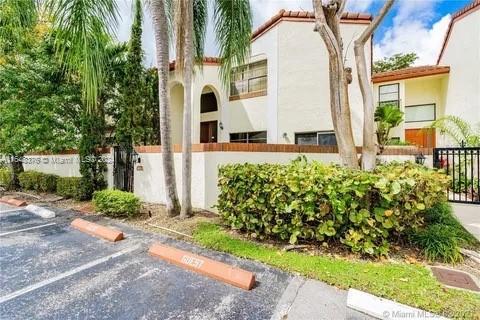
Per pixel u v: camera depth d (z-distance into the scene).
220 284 3.50
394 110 11.38
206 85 13.50
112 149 9.29
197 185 7.25
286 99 11.55
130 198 6.91
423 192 4.20
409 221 4.23
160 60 6.35
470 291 3.11
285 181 4.45
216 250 4.57
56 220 6.89
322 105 11.40
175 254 4.32
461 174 8.80
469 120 11.68
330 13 6.02
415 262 3.89
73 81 9.52
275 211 4.66
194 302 3.08
